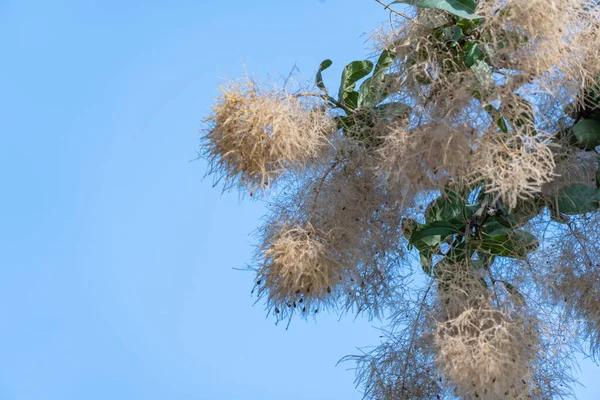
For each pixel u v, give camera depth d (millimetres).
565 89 1997
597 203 2076
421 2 1989
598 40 2006
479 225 2080
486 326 1990
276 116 2021
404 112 2047
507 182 1957
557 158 2062
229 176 2037
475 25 2002
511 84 1972
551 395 2033
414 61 2035
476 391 1954
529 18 1948
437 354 1995
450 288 2031
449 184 1975
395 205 2064
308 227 2051
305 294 2020
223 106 2033
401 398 2070
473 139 1959
